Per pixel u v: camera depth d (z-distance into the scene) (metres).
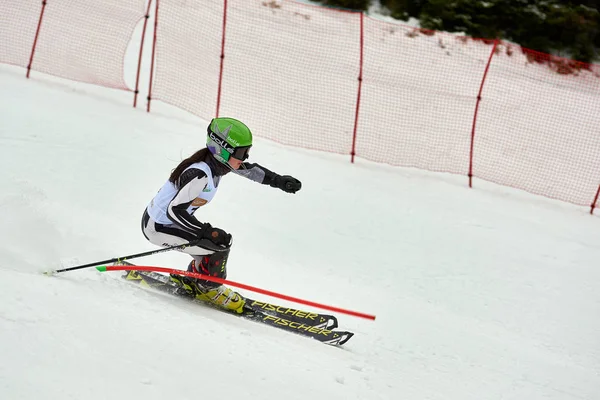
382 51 28.31
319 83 25.20
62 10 24.09
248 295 12.48
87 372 6.99
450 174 22.22
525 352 13.01
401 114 24.48
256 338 9.73
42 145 17.81
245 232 15.93
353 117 23.80
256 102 23.34
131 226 14.23
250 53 25.69
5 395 6.20
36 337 7.33
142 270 10.93
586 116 26.69
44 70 22.75
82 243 12.12
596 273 17.50
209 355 8.31
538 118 25.92
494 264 17.03
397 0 31.75
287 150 21.61
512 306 15.11
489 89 27.14
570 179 22.78
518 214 20.44
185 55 23.95
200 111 22.39
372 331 12.34
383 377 9.97
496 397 10.64
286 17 28.72
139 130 20.42
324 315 11.41
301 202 18.38
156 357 7.77
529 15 31.59
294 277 14.12
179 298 10.77
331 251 16.05
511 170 22.80
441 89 26.48
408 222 18.56
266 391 7.85
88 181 16.31
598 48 31.83
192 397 7.17
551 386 11.66
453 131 24.16
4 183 14.69
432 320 13.56
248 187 18.52
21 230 11.05
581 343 13.96
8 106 19.95
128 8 24.00
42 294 8.48
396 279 15.32
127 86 22.98
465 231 18.64
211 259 10.43
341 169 21.19
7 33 23.25
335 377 9.16
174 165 18.55
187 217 9.71
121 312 8.80
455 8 31.83
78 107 21.03
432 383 10.41
